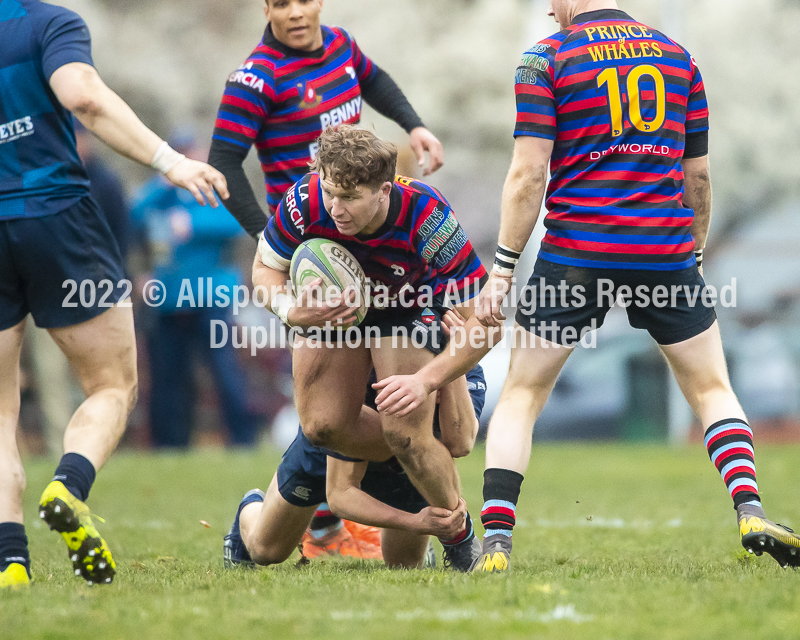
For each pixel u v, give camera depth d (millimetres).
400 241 15609
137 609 12625
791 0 105438
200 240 46062
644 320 16641
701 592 13430
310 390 16094
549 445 61094
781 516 25656
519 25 103375
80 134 39562
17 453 15258
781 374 72625
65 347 15281
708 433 16438
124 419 15430
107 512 28844
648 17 91812
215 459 43594
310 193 15484
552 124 16266
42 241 14680
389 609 12602
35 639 11195
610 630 11328
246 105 19578
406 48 103438
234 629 11523
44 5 15039
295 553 21156
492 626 11555
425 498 16906
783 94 101250
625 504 30484
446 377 15711
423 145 21484
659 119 16297
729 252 95812
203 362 48344
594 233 16078
